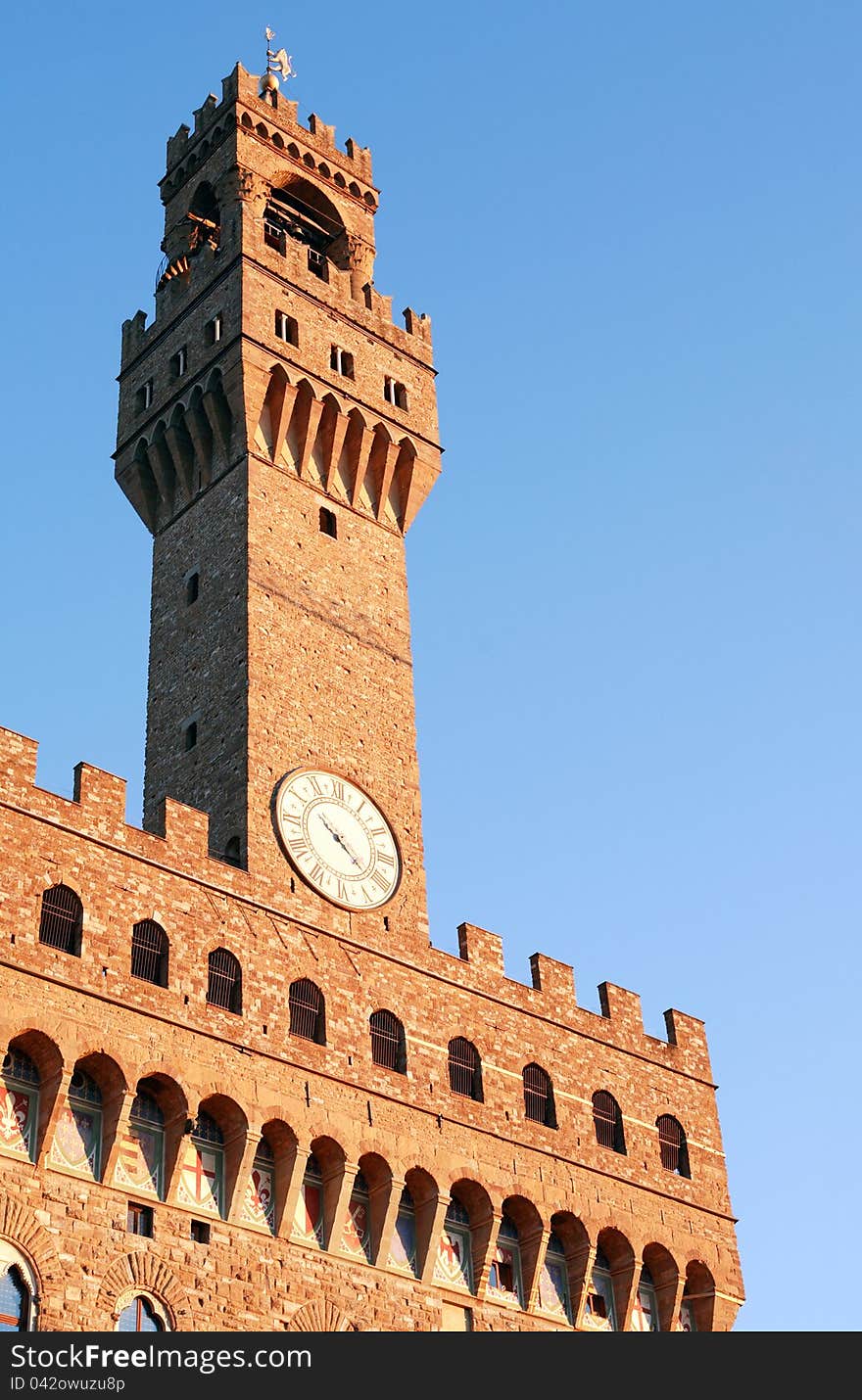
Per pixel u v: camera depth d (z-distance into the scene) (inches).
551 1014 3250.5
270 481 3393.2
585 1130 3181.6
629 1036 3371.1
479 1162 2977.4
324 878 3031.5
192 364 3565.5
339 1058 2874.0
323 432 3533.5
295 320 3577.8
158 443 3545.8
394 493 3634.4
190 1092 2657.5
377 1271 2795.3
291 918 2935.5
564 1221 3085.6
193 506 3464.6
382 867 3142.2
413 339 3818.9
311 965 2923.2
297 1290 2684.5
